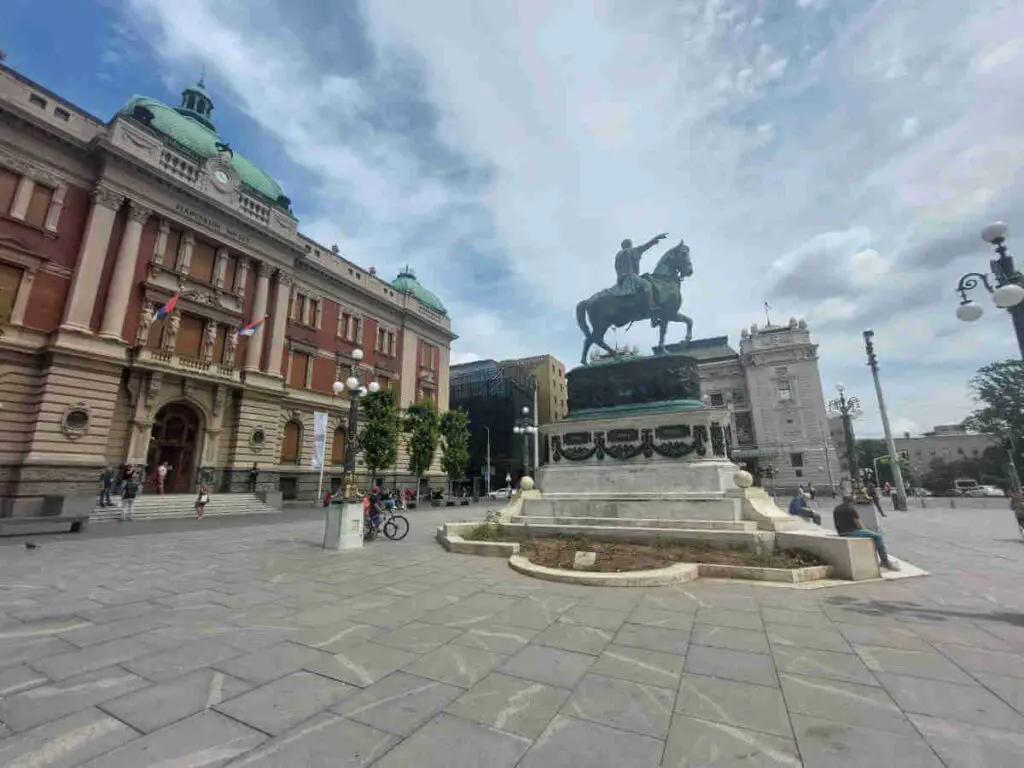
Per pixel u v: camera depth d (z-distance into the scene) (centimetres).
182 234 2820
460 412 4772
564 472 1377
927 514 2547
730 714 351
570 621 586
